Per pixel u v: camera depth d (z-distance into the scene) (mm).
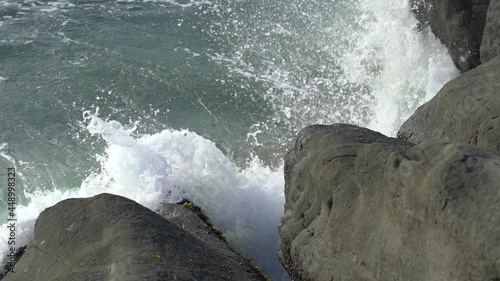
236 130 12039
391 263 6094
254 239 9367
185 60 13656
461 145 5691
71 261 6762
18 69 13508
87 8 15234
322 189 7262
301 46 13734
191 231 8555
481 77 8602
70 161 11453
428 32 12484
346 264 6727
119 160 10398
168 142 10852
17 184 10992
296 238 7629
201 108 12555
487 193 5250
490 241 5016
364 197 6695
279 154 11500
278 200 10102
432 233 5613
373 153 6637
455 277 5328
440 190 5453
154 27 14609
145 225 7020
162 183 10172
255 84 12945
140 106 12633
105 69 13461
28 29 14555
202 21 14672
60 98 12805
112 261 6562
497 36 10672
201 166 10508
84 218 7188
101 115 12430
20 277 6938
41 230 7238
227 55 13750
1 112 12469
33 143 11812
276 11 14695
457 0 11570
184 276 6406
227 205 9977
